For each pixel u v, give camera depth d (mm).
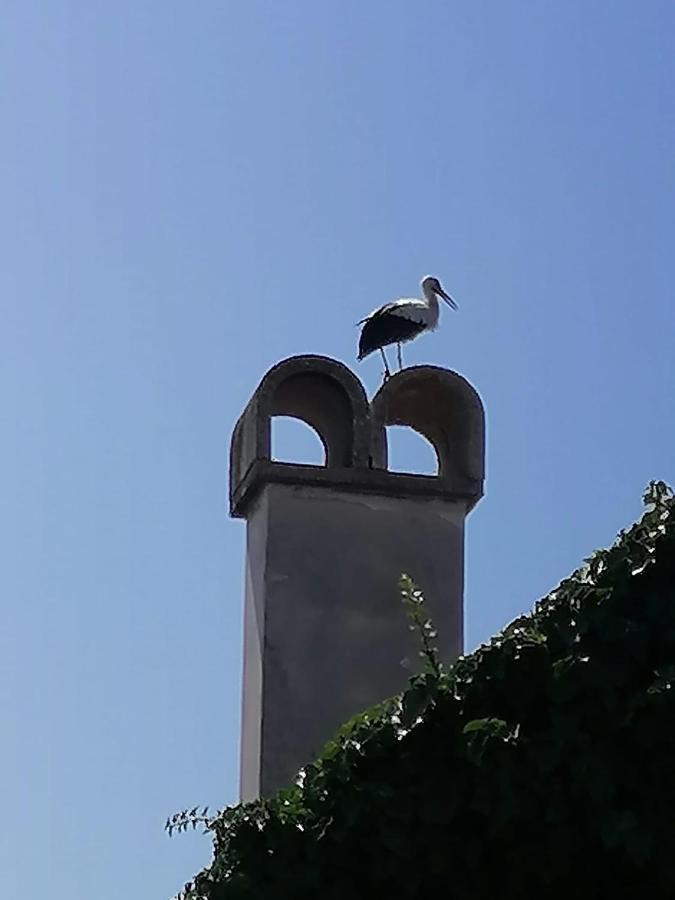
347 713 12109
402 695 8656
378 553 12523
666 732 7828
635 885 8008
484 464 12891
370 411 12930
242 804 8875
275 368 12891
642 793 7836
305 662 12188
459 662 8461
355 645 12281
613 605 8148
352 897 8289
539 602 8438
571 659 8047
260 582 12430
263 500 12609
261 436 12688
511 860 8031
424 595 12461
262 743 11961
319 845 8352
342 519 12555
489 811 7996
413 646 12328
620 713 7934
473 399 13031
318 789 8477
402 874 8164
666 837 7758
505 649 8242
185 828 8820
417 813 8180
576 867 8023
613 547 8391
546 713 8133
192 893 8750
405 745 8328
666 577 8219
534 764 7941
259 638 12305
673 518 8336
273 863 8438
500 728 8008
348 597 12391
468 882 8164
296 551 12430
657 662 8055
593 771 7832
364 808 8250
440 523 12672
